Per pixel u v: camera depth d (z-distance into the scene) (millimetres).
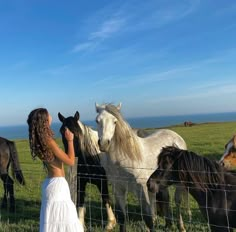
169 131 4562
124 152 3582
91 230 4168
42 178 7383
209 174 2789
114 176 3738
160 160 2947
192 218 4445
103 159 3908
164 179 2936
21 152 13719
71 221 2457
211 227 2840
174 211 4719
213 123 27484
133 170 3602
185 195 4070
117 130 3578
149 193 3662
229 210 2713
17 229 4281
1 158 5559
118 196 3777
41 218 2471
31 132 2428
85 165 4234
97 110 3727
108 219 4230
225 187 2768
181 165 2844
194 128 21812
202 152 9961
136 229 4023
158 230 3938
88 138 4215
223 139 13086
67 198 2484
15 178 5625
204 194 2826
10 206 5293
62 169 2535
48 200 2443
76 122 4125
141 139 3969
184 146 4605
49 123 2492
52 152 2441
